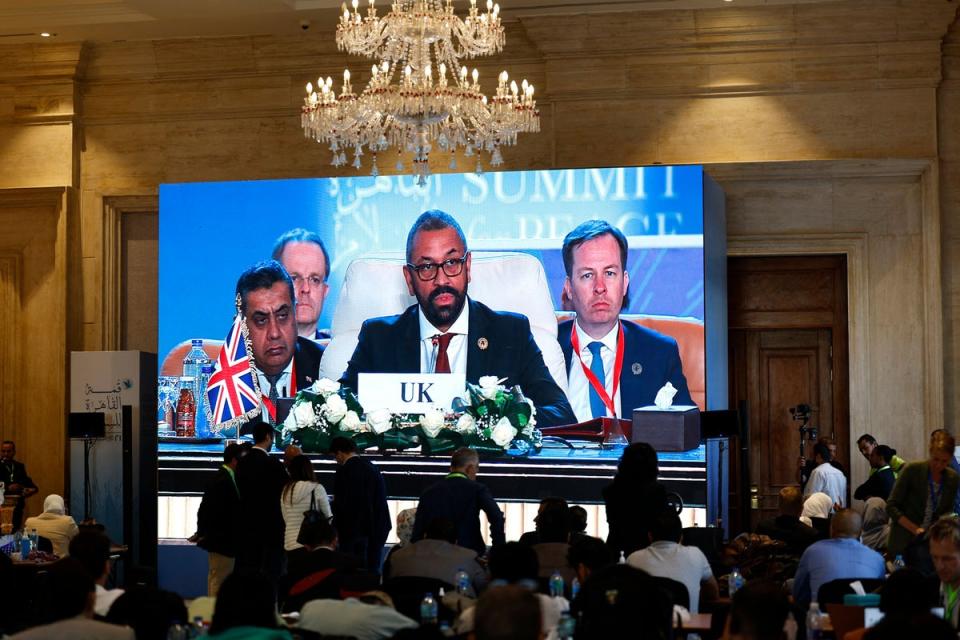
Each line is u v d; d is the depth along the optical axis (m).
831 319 14.34
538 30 14.24
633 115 14.19
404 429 12.84
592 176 12.80
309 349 13.17
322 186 13.28
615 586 4.43
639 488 8.77
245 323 13.29
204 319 13.38
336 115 10.27
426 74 9.88
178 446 13.27
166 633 5.24
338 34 10.21
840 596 7.39
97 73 15.43
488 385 12.79
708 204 12.78
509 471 12.66
